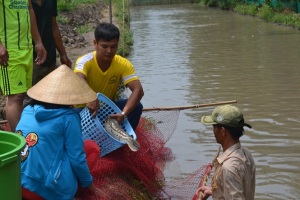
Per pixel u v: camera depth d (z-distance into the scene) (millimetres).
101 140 5141
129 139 5020
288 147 8328
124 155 5504
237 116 4035
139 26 30406
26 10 5297
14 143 3801
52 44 6285
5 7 5121
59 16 24266
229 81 13641
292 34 23578
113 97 5637
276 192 6707
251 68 15445
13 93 5164
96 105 4922
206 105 6910
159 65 16594
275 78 13820
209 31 26062
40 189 4184
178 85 13336
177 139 8750
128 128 5434
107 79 5367
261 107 10875
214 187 4109
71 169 4238
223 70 15281
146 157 5816
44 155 4152
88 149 4758
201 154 8008
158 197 5809
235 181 3924
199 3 49562
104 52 5125
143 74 15141
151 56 18578
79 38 20219
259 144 8492
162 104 11312
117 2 42594
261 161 7750
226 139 4094
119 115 5219
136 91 5391
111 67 5328
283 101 11305
